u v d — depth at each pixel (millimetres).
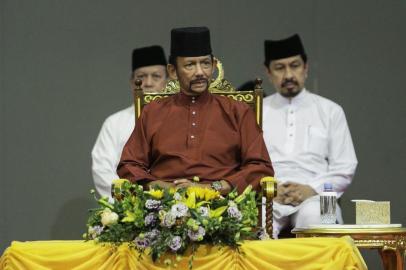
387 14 13250
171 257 6547
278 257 6512
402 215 13031
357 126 13180
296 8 13391
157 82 11953
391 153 13102
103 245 6680
